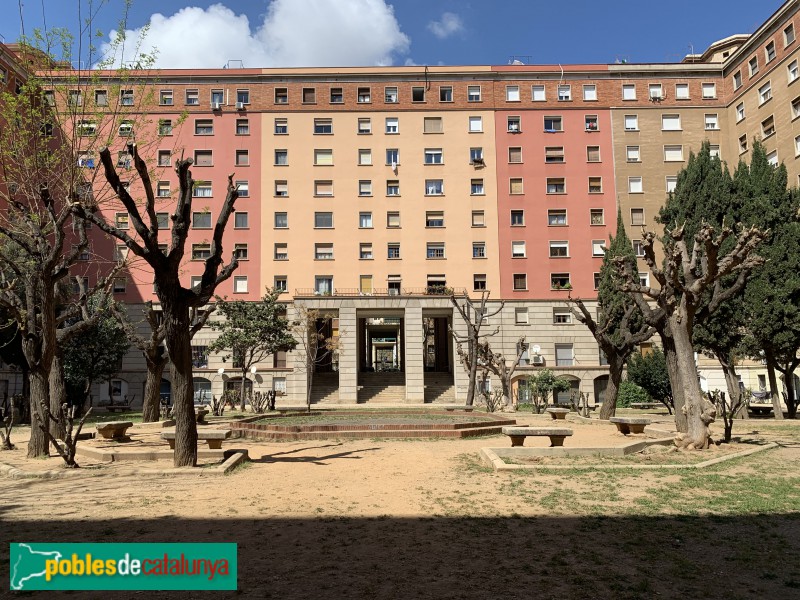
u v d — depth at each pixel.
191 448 11.37
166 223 42.84
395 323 59.03
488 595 5.03
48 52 15.30
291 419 22.02
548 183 45.81
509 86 46.97
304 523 7.30
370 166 45.78
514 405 34.09
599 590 5.15
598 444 14.53
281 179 45.22
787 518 7.51
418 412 26.67
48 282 12.99
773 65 41.25
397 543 6.50
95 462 12.11
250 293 43.78
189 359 11.62
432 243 45.09
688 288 14.05
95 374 34.03
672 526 7.16
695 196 29.59
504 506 8.20
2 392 39.06
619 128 46.22
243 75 46.22
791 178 39.41
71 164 14.01
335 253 44.75
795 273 26.12
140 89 19.94
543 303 44.12
